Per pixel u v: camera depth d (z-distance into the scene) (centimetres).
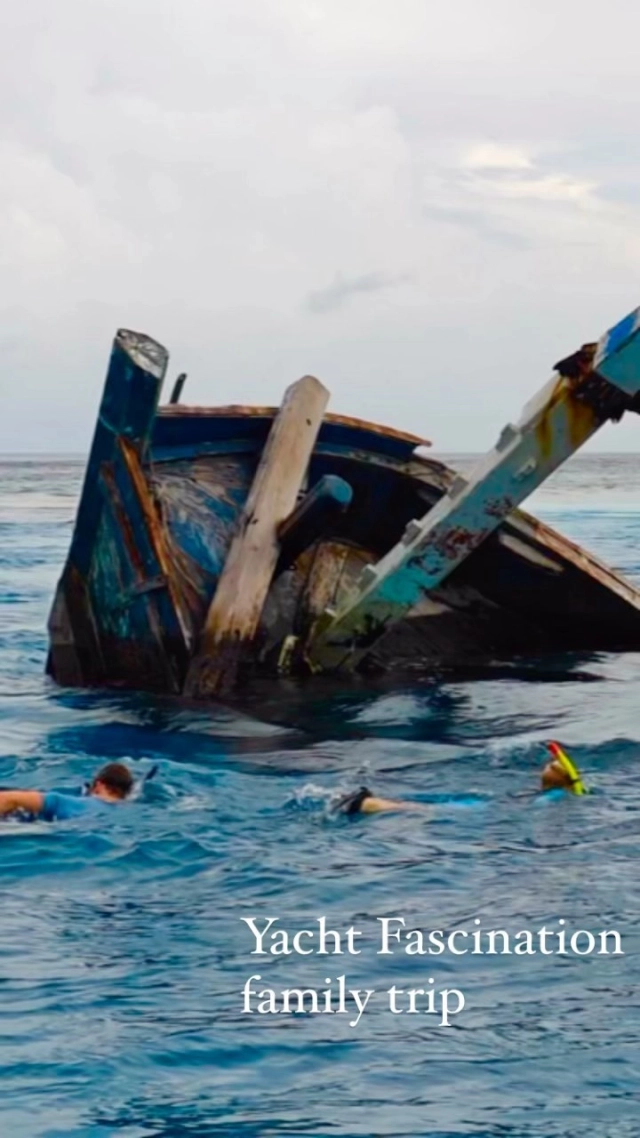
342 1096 683
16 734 1531
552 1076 702
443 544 1761
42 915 924
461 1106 671
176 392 1833
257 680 1805
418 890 973
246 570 1706
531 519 2009
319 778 1316
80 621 1797
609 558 3825
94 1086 691
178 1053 725
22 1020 762
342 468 1962
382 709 1680
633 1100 677
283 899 955
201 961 846
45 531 4966
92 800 1181
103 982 813
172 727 1559
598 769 1355
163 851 1062
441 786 1289
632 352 1628
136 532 1692
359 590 1809
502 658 2105
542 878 993
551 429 1686
